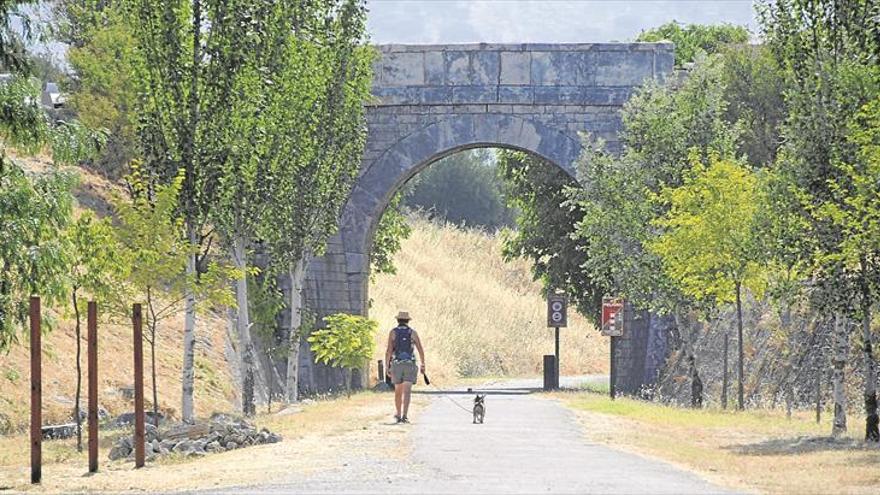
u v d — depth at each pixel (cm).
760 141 18338
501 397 13888
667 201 13412
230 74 10438
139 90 10394
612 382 13625
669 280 13612
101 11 16388
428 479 5562
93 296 9262
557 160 16312
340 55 13250
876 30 8262
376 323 14162
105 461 7475
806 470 6309
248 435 7844
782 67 8869
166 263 9456
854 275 8369
